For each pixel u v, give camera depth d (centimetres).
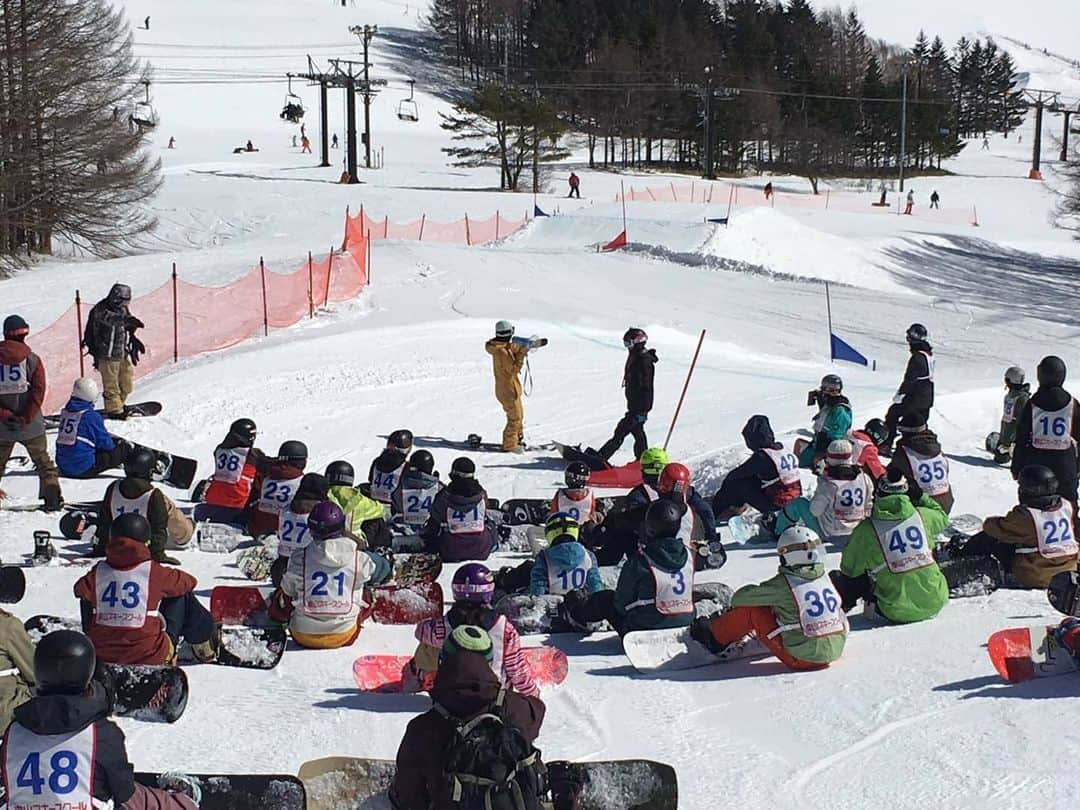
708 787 536
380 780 496
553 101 10969
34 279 3406
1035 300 3909
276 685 707
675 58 11838
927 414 1473
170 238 5069
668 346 2497
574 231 4609
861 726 611
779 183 9806
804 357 2734
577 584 848
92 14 4616
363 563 802
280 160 8581
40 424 1206
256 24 14388
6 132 4219
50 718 398
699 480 1382
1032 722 600
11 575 841
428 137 10506
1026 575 875
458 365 2116
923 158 11569
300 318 2578
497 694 425
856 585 818
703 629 752
